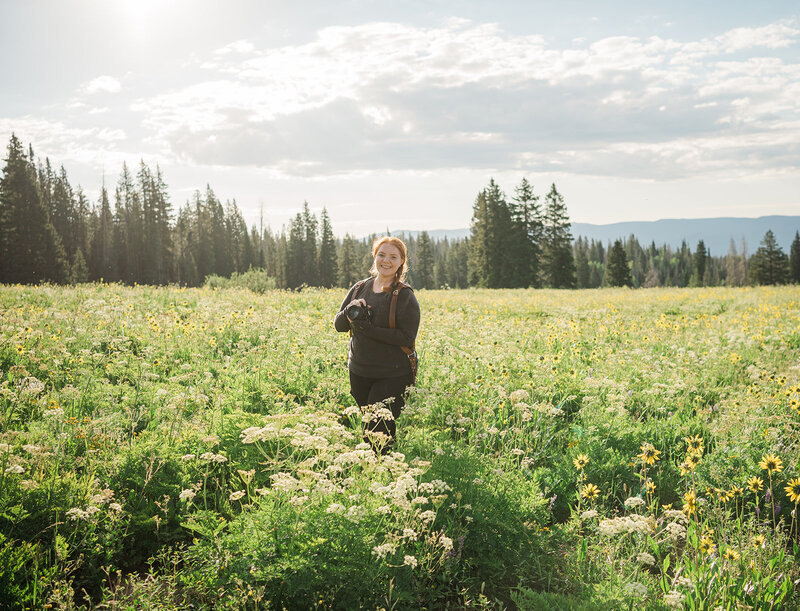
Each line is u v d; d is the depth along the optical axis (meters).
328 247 101.75
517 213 70.19
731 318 14.65
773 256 90.38
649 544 3.88
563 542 4.05
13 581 2.97
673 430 5.95
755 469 4.71
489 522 3.91
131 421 5.17
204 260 89.69
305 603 3.09
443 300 20.77
